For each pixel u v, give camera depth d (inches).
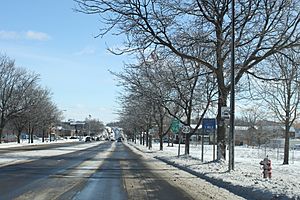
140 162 1366.9
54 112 4505.4
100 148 2800.2
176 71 1590.8
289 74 1278.3
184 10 985.5
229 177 778.2
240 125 4584.2
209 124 1170.0
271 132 3801.7
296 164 1360.7
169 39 1002.7
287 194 534.6
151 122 2881.4
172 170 1043.9
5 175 818.8
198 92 1512.1
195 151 2482.8
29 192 582.6
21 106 2997.0
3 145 2822.3
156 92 1528.1
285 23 1002.1
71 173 897.5
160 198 553.3
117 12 931.3
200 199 553.6
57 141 4872.0
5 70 2861.7
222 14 1015.6
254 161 1453.0
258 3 985.5
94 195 566.9
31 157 1466.5
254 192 581.0
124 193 594.2
